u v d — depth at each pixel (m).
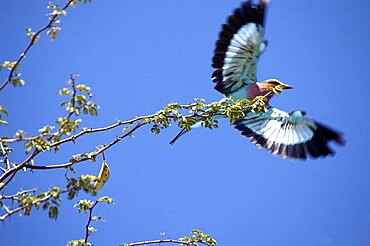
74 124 8.52
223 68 13.44
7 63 8.62
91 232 9.77
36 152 8.91
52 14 8.67
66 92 8.48
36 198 7.84
